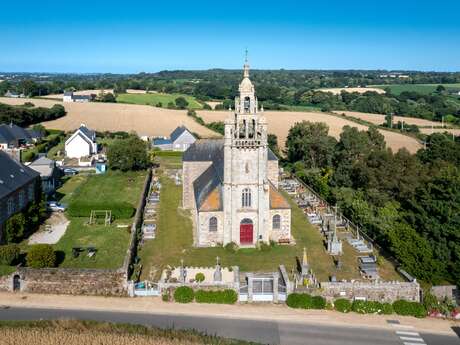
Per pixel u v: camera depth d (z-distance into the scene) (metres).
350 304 58.78
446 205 75.12
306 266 65.44
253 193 76.94
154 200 104.44
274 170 97.94
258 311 58.09
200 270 68.50
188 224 89.12
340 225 89.19
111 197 109.50
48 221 90.62
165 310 57.59
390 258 73.25
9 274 61.28
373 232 81.38
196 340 47.34
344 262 72.31
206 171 96.31
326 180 116.38
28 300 59.00
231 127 74.44
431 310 58.38
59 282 61.31
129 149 137.12
